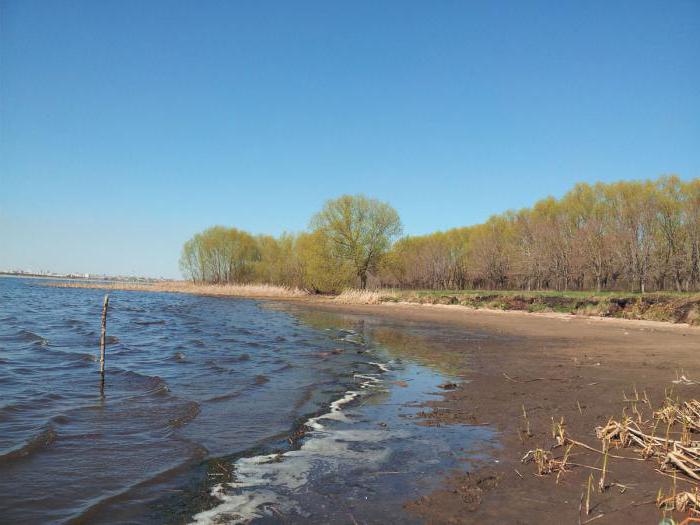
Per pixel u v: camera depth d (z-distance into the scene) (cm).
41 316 2898
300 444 652
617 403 833
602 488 480
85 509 452
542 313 3281
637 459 565
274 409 843
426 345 1736
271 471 555
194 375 1152
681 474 516
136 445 645
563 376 1107
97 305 4144
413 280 7788
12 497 475
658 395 882
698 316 2481
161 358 1412
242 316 3141
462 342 1831
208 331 2191
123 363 1318
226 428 728
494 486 498
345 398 927
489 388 999
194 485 515
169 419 771
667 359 1345
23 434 678
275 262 7638
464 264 7450
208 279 8619
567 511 434
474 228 8150
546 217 6350
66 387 1005
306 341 1848
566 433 668
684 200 5081
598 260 5300
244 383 1062
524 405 842
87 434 688
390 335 2084
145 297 5853
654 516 418
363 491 495
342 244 5659
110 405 858
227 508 459
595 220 5522
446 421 757
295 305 4441
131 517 440
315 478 532
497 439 660
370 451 621
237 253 8475
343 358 1433
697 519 402
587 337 1977
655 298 2931
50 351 1504
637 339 1880
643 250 4988
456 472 542
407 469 555
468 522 418
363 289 5559
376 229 5656
